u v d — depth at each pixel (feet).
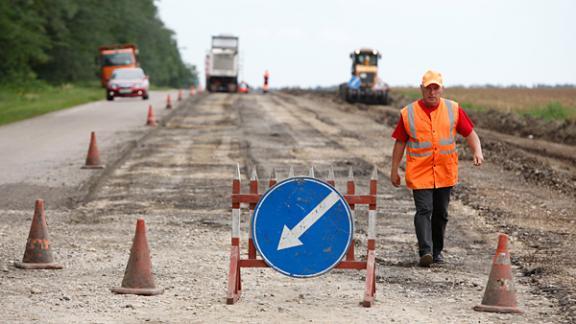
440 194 94.22
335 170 178.50
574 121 322.14
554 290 81.51
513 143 261.85
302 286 83.20
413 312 72.79
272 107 426.92
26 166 177.17
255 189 74.59
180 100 474.08
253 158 196.95
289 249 73.10
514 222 122.52
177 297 76.95
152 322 67.87
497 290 73.82
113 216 124.47
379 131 286.05
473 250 103.71
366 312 72.28
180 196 143.54
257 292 79.82
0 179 158.40
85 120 308.81
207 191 149.18
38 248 89.51
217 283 83.35
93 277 85.46
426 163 92.58
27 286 80.69
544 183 166.50
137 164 184.24
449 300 78.13
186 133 261.03
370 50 501.15
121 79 475.72
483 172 181.98
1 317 68.85
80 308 72.28
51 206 132.16
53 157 193.06
